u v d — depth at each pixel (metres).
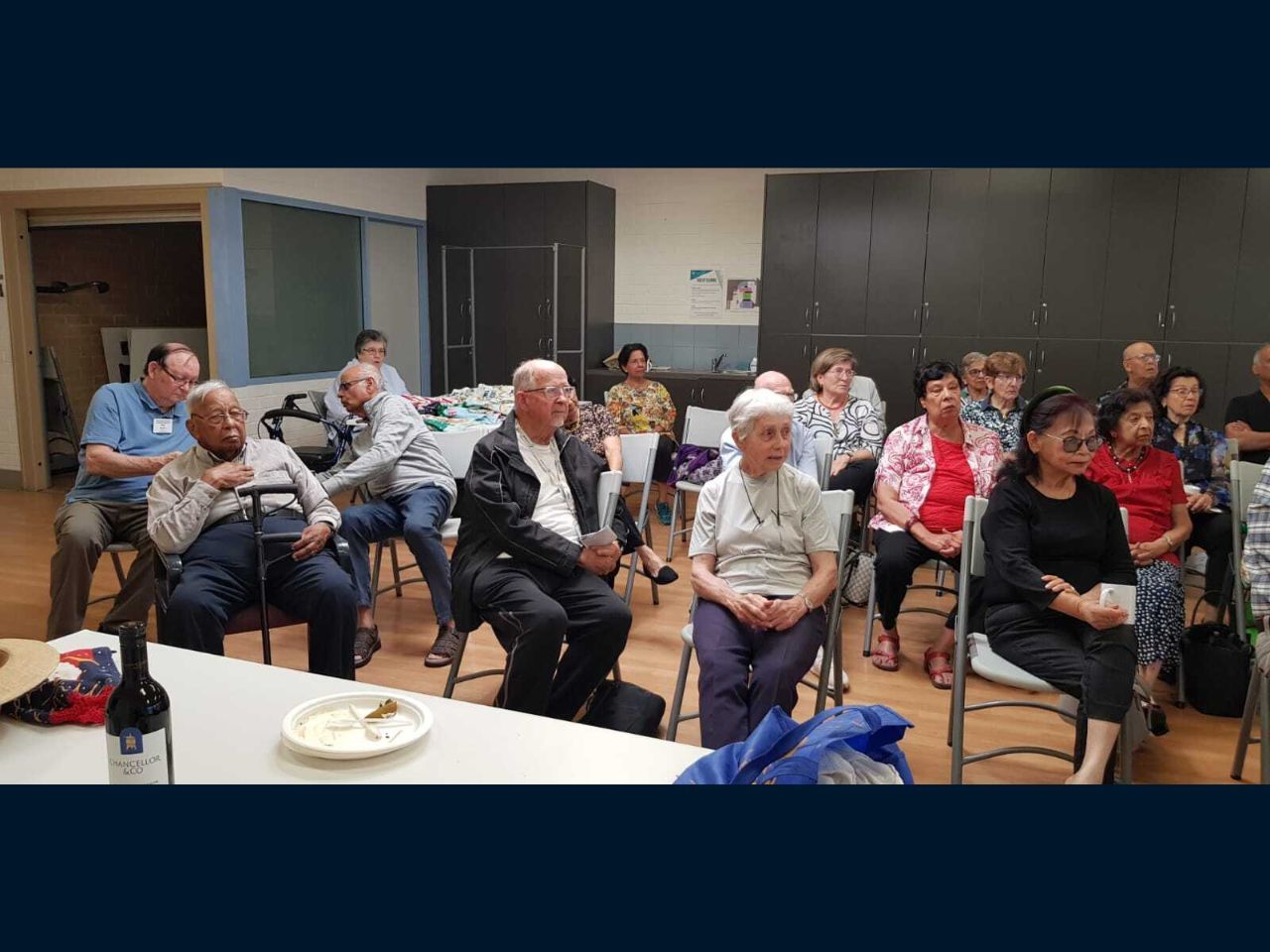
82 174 6.09
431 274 8.18
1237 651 2.99
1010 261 6.46
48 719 1.44
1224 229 5.95
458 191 7.96
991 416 4.36
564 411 2.82
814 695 3.15
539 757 1.37
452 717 1.50
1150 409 2.98
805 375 7.10
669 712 3.02
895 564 3.32
